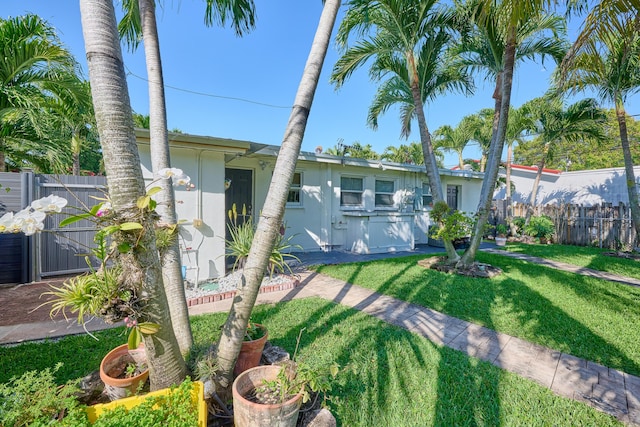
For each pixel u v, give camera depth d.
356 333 3.25
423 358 2.77
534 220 11.34
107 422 1.41
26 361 2.57
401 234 9.28
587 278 5.77
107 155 1.41
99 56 1.38
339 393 2.27
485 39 6.06
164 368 1.74
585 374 2.59
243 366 2.24
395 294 4.64
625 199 12.34
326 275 5.89
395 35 6.21
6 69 5.29
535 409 2.14
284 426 1.61
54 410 1.52
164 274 2.20
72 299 1.49
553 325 3.57
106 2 1.42
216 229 5.33
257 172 7.86
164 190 2.37
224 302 4.32
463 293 4.71
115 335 3.09
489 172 6.00
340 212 9.01
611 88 7.78
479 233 6.11
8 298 4.21
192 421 1.49
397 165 9.38
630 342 3.15
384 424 1.99
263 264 1.89
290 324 3.46
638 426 1.97
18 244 4.94
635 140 17.89
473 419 2.04
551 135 11.18
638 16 3.21
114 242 1.47
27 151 6.26
